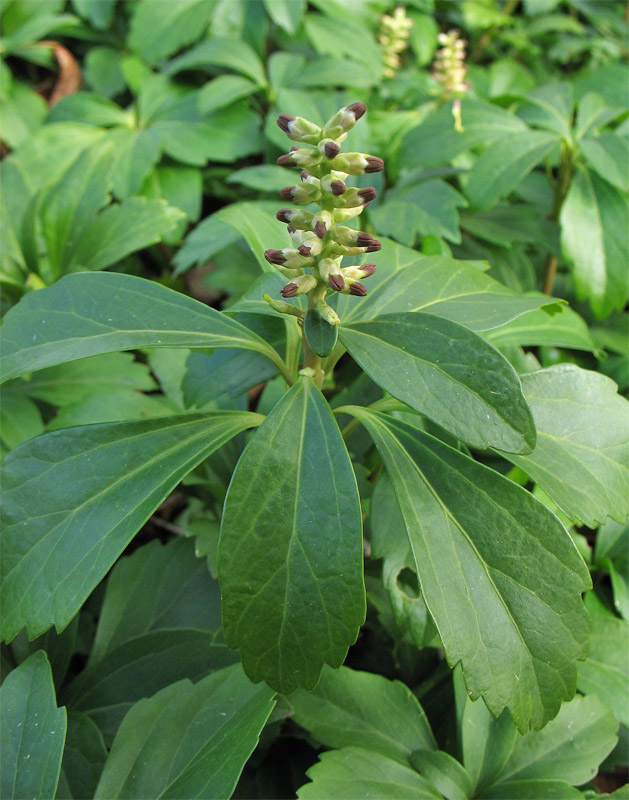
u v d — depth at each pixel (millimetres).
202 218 458
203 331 208
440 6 537
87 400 290
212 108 394
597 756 229
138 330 205
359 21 474
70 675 274
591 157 312
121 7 501
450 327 191
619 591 261
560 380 218
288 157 190
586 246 313
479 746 228
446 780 221
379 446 205
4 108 448
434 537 194
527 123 344
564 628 195
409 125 406
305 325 197
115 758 209
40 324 209
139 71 448
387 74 467
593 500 207
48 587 194
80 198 337
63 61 481
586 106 345
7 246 326
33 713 206
